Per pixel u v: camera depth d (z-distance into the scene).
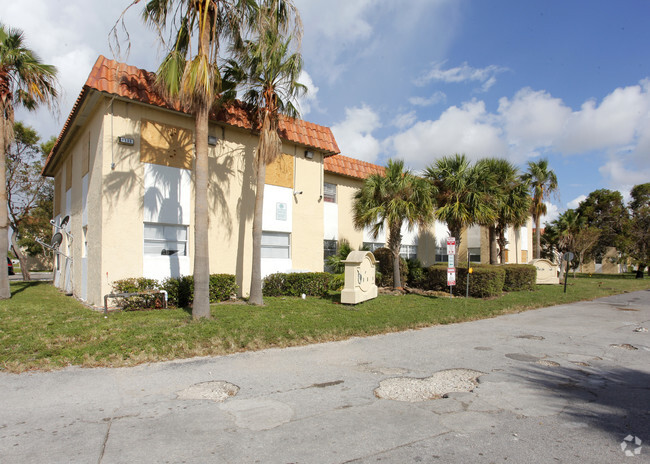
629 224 36.41
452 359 6.70
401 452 3.47
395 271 16.08
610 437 3.81
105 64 11.08
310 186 16.06
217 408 4.47
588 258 37.16
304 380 5.48
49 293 15.67
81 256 13.51
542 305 14.39
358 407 4.54
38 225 31.03
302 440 3.69
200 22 9.09
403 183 14.75
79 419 4.16
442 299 14.51
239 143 13.83
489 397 4.91
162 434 3.81
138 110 11.49
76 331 7.69
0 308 10.84
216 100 11.65
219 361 6.38
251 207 14.06
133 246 11.25
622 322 10.99
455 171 16.27
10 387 5.11
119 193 11.05
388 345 7.67
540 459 3.36
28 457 3.35
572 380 5.68
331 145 16.41
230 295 12.75
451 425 4.05
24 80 13.16
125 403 4.61
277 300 12.92
